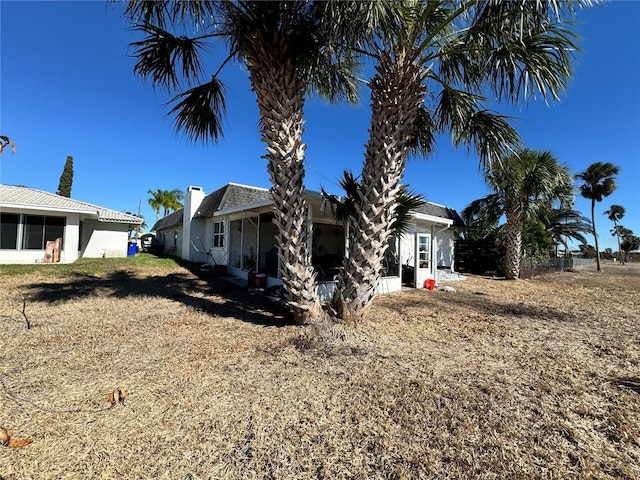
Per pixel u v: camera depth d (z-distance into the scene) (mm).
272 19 4301
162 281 9539
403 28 4199
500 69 4234
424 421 2465
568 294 9711
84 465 1924
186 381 3082
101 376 3164
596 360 3865
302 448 2129
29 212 11688
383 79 4648
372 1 3424
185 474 1874
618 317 6414
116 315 5648
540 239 17828
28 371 3250
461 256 17141
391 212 4918
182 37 4801
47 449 2057
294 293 4855
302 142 5047
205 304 6652
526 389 3035
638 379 3281
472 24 4082
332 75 5945
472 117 5328
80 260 13031
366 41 4359
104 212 16266
